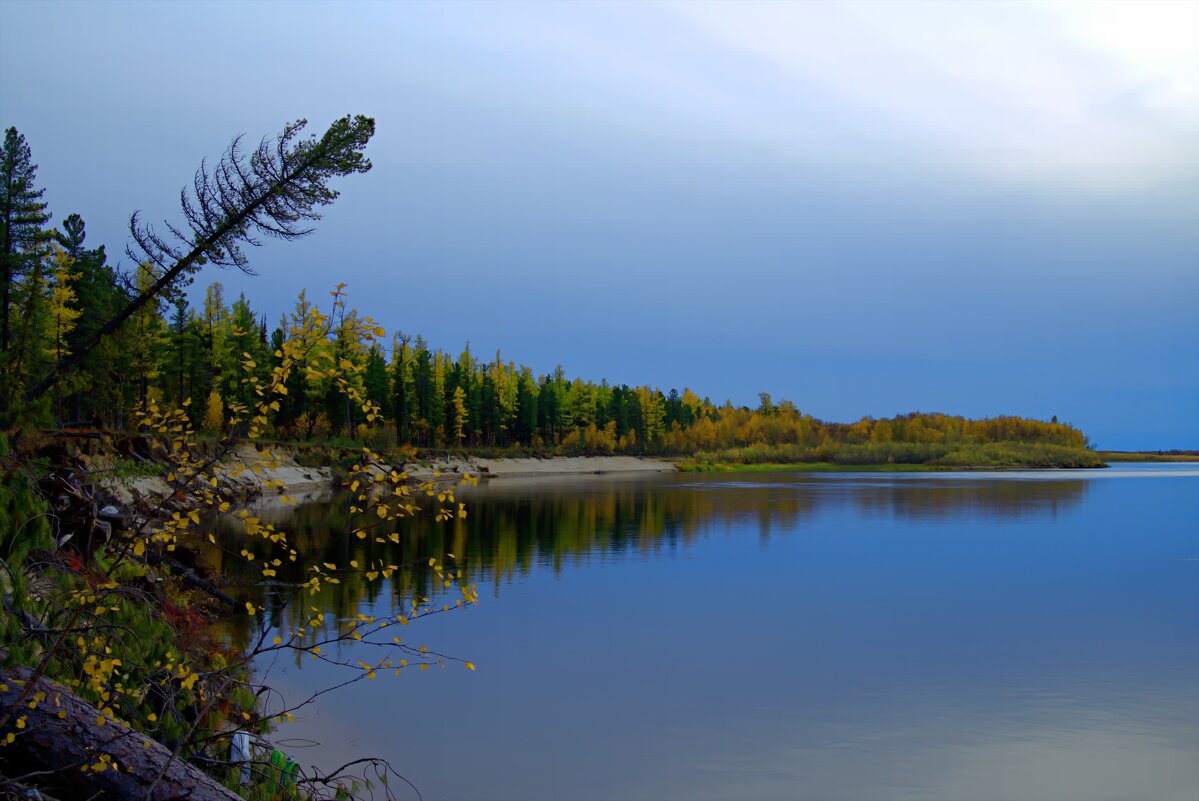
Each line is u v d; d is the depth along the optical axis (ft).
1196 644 48.49
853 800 26.84
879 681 40.45
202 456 18.04
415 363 325.62
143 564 29.96
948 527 118.62
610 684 39.37
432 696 36.70
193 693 20.54
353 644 43.75
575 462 384.27
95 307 128.88
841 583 69.46
